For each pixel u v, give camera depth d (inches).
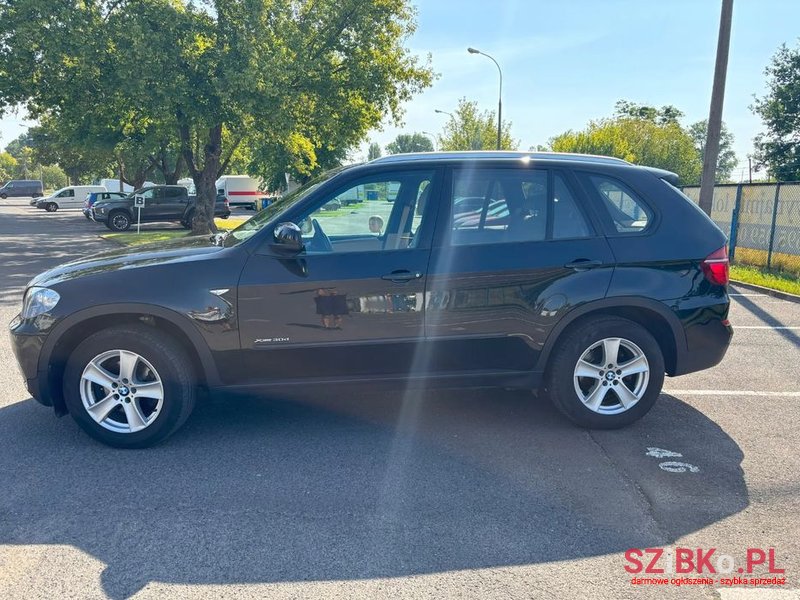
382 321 170.7
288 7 782.5
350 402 207.8
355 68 836.0
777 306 386.9
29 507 140.9
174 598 110.7
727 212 636.7
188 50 714.8
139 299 163.6
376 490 149.6
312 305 168.2
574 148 1531.7
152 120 831.1
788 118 1352.1
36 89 761.0
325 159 1737.2
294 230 161.3
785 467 163.2
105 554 123.6
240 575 117.3
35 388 167.9
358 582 115.3
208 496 146.3
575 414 182.2
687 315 180.7
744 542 129.8
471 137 1711.4
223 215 1397.6
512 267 173.3
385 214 175.2
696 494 148.8
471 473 158.6
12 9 693.3
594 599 111.6
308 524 134.8
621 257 178.2
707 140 525.7
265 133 809.5
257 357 169.5
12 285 457.1
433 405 205.9
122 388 167.9
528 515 138.9
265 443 175.8
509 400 210.7
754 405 209.6
